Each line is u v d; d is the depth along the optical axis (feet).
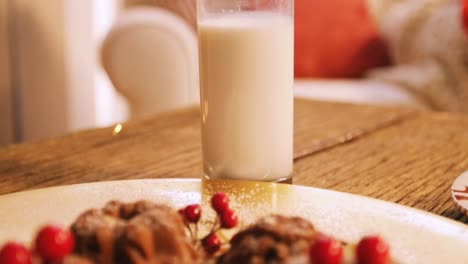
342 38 5.95
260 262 1.28
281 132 1.91
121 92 5.48
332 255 1.18
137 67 5.33
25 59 6.46
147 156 2.35
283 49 1.87
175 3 6.68
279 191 1.66
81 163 2.24
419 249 1.41
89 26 7.05
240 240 1.36
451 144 2.53
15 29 6.33
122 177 2.09
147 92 5.40
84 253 1.26
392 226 1.50
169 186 1.71
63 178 2.07
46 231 1.18
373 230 1.48
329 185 2.00
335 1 6.00
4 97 6.35
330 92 5.42
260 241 1.30
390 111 3.28
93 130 2.79
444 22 5.58
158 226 1.29
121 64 5.35
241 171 1.90
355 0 6.05
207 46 1.87
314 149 2.44
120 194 1.67
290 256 1.26
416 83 5.46
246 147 1.89
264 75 1.86
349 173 2.12
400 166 2.19
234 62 1.85
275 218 1.35
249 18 1.87
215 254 1.43
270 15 1.88
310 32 5.92
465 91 5.37
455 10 5.57
